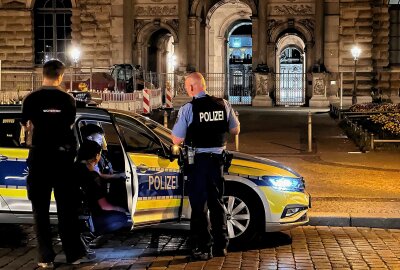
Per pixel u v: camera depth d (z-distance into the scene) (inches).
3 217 450.0
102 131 446.6
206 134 428.1
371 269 411.2
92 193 422.3
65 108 403.9
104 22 2078.0
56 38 2121.1
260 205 460.4
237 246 463.8
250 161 468.4
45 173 400.5
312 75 1985.7
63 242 410.3
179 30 2038.6
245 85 2463.1
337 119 1507.1
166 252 452.8
